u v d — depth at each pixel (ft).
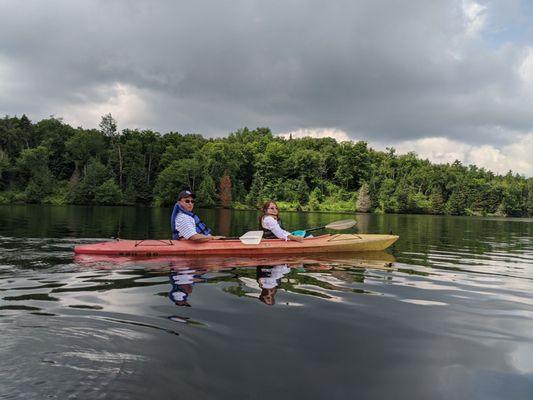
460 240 41.83
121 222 60.34
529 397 7.50
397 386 7.82
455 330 11.11
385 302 13.82
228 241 24.58
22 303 12.55
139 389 7.33
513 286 17.08
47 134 238.27
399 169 309.01
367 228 67.31
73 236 34.55
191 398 7.08
